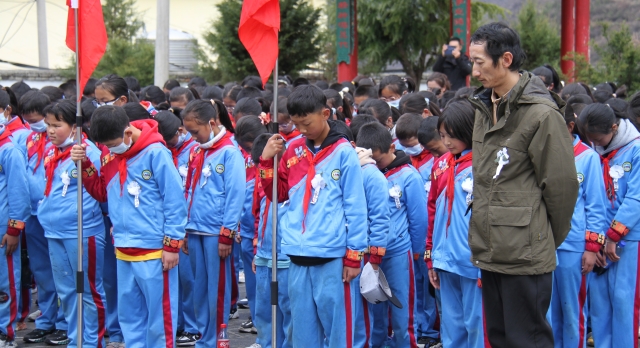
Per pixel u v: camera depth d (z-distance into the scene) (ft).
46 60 64.59
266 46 14.74
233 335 20.77
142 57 62.64
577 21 50.19
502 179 12.18
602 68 44.50
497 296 12.80
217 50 62.85
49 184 18.26
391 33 66.33
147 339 16.40
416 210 17.60
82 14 15.80
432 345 19.47
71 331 18.40
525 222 12.00
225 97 29.12
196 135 18.51
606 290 16.97
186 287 19.79
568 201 11.94
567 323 16.29
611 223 16.49
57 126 17.93
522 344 12.32
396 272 17.37
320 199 14.57
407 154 18.49
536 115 11.85
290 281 14.98
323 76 67.77
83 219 18.02
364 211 14.62
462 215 14.52
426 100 23.44
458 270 14.47
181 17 88.48
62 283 18.30
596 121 16.39
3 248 19.26
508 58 12.13
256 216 18.65
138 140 16.26
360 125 18.90
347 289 14.66
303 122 14.39
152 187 16.33
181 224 16.40
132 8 77.77
